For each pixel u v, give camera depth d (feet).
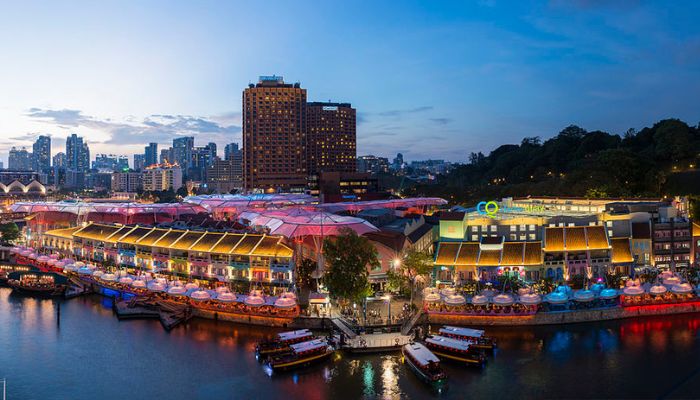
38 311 444.55
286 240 484.74
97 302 472.44
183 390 295.07
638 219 476.13
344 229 439.22
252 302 389.19
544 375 303.07
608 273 437.17
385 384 296.30
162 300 434.30
